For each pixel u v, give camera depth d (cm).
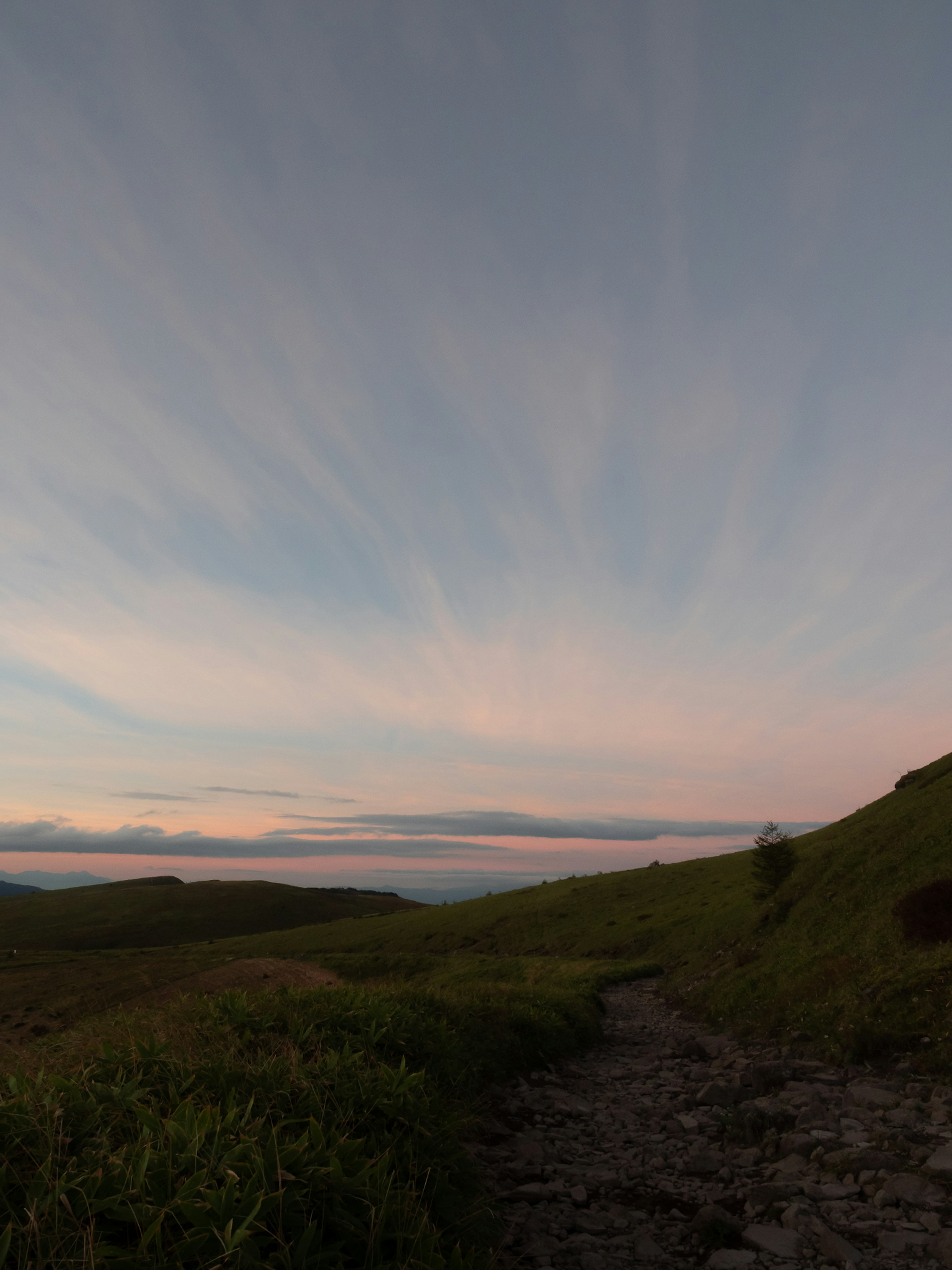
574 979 3247
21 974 6938
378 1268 371
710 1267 550
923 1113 882
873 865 2322
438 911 8956
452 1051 1001
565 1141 925
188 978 1547
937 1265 530
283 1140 473
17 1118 437
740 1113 984
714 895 5291
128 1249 332
